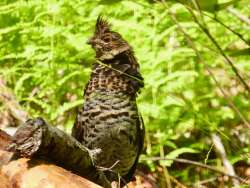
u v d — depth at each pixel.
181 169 10.84
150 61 10.60
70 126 10.72
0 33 11.19
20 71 11.99
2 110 11.32
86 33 11.52
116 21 10.85
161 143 10.15
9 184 5.43
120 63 8.01
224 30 11.10
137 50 10.81
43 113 11.48
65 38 11.66
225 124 10.82
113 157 7.97
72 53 11.49
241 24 11.03
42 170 5.42
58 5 11.31
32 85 11.90
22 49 11.73
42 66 11.27
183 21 10.44
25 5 11.45
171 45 11.16
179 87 10.47
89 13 12.02
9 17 12.12
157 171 10.66
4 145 6.02
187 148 10.09
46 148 5.44
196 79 11.33
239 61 10.83
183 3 4.85
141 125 8.16
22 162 5.48
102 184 6.44
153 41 10.67
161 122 10.36
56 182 5.38
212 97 10.85
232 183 9.90
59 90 11.23
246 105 10.83
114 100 7.82
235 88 11.45
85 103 7.96
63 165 5.76
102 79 7.91
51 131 5.39
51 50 10.93
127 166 8.17
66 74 11.35
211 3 5.01
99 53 8.13
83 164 5.95
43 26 11.71
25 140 5.37
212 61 11.21
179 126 10.30
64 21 11.84
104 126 7.83
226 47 11.37
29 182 5.38
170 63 10.89
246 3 7.15
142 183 9.88
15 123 11.27
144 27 10.77
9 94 11.52
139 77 8.09
